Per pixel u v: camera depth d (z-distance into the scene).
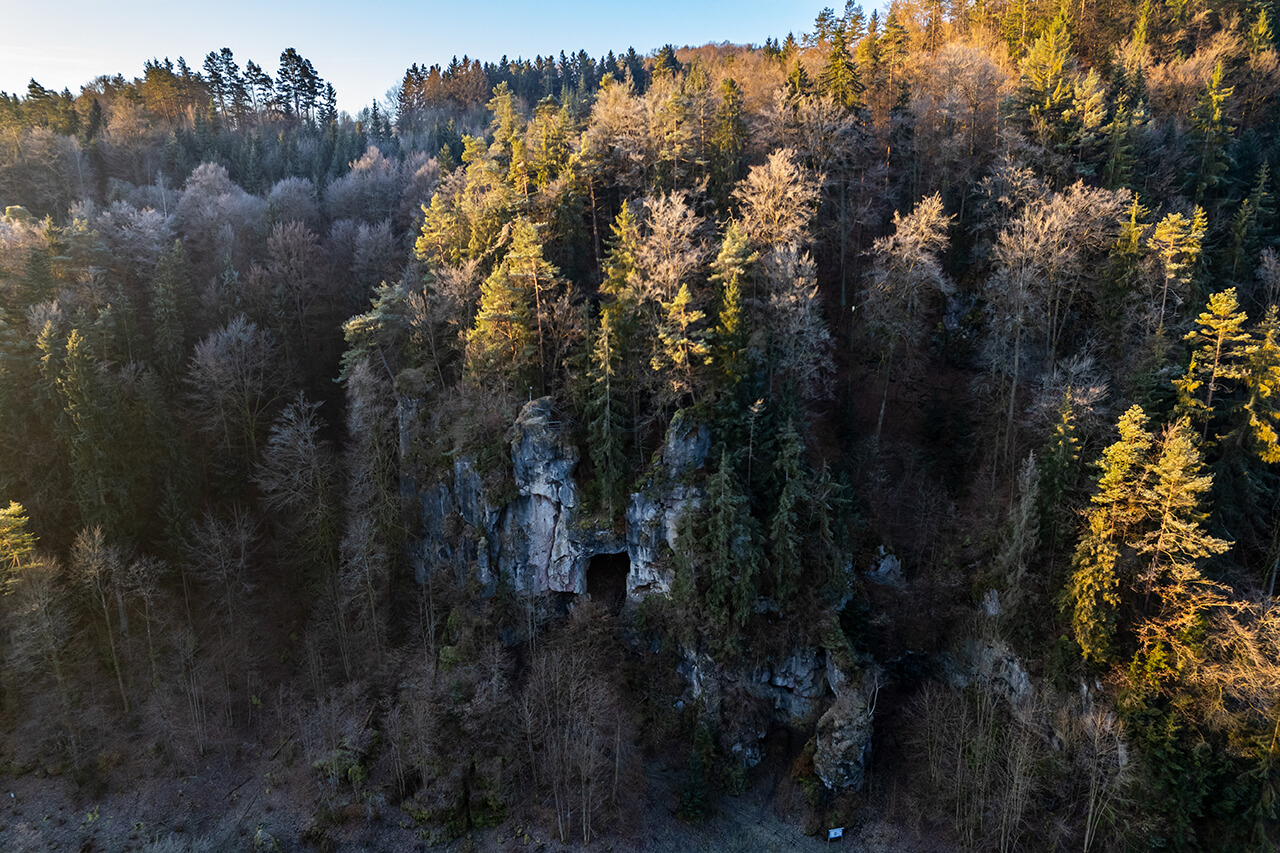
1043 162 65.12
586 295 64.56
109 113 124.69
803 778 49.56
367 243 84.88
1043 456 48.31
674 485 54.62
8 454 57.81
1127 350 53.56
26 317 62.94
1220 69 66.44
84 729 53.25
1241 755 38.75
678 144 66.75
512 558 58.34
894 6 97.31
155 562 59.53
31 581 51.12
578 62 165.25
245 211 91.88
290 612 63.31
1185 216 63.03
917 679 54.66
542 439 56.91
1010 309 56.50
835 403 62.97
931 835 46.91
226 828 49.28
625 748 52.72
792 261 53.59
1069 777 43.97
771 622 53.66
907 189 73.88
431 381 64.69
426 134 130.88
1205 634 40.12
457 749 51.81
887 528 57.09
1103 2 91.38
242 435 68.12
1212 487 46.28
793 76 76.88
